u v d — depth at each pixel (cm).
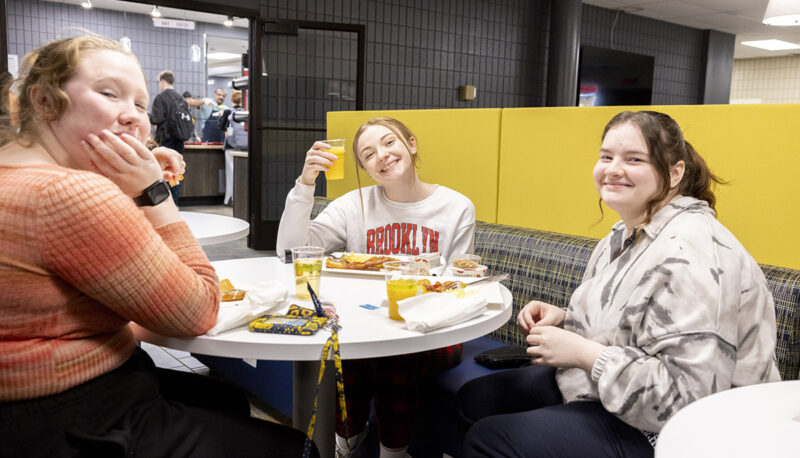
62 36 108
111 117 104
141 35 955
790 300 151
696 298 109
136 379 103
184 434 102
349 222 205
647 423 109
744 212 188
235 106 880
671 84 928
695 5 791
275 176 610
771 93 1182
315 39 614
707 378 104
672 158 124
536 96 790
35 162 98
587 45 786
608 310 125
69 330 95
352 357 109
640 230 126
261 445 106
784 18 379
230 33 1038
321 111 626
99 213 92
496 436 123
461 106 723
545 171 244
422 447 194
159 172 112
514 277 216
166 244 112
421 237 197
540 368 155
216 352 109
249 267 175
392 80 666
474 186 274
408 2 666
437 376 186
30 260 90
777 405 84
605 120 221
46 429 90
